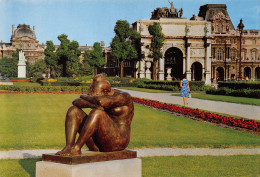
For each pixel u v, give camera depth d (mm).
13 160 9906
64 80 71000
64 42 94562
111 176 5867
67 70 104812
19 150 11383
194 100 34219
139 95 43281
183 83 27859
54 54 103750
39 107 25859
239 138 13859
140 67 96500
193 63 108062
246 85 41000
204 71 100312
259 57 139500
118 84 74688
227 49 137250
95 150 6383
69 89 47812
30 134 14547
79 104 6234
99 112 6051
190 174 8430
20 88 45406
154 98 37438
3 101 30625
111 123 6195
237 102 31078
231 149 11758
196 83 58312
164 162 9773
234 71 132750
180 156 10602
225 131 15703
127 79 80000
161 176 8273
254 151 11422
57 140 13266
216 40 137125
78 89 48156
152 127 16906
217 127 16938
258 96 36969
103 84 6363
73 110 6246
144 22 97938
